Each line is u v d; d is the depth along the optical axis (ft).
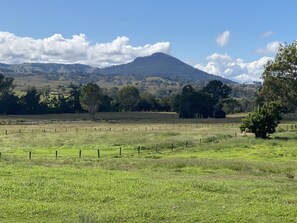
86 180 70.13
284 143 170.71
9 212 47.78
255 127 195.00
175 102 512.63
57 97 595.06
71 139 193.26
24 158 118.83
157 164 100.48
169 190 62.28
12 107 509.35
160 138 190.39
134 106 584.40
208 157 127.85
